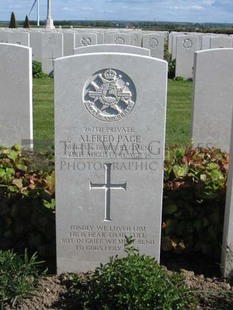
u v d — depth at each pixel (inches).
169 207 94.8
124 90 85.2
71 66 84.0
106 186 88.8
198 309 82.6
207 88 130.9
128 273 79.8
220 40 328.8
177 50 324.2
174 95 263.6
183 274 88.2
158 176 88.4
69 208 89.4
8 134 132.8
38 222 95.0
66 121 85.9
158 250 91.6
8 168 100.7
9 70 128.8
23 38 335.9
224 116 132.3
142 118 86.2
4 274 84.0
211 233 94.3
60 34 327.3
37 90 269.4
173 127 186.5
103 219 90.1
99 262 91.9
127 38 372.8
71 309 82.7
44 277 89.6
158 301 77.6
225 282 90.1
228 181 88.9
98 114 85.8
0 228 100.0
